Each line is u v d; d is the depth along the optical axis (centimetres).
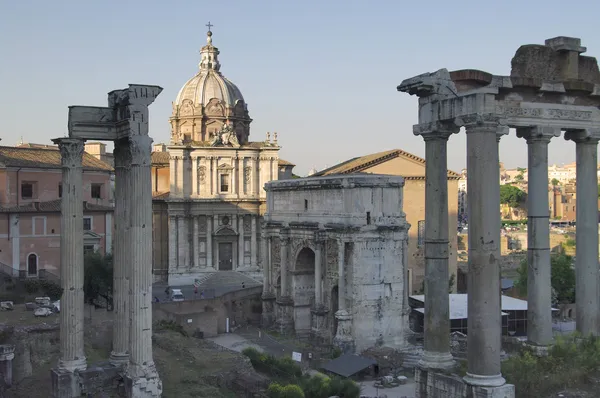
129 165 3856
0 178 7944
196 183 11200
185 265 11094
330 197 8325
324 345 8219
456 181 11756
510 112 3516
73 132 3978
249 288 9956
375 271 8006
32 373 4597
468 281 3234
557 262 10369
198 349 5925
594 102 3794
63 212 3997
